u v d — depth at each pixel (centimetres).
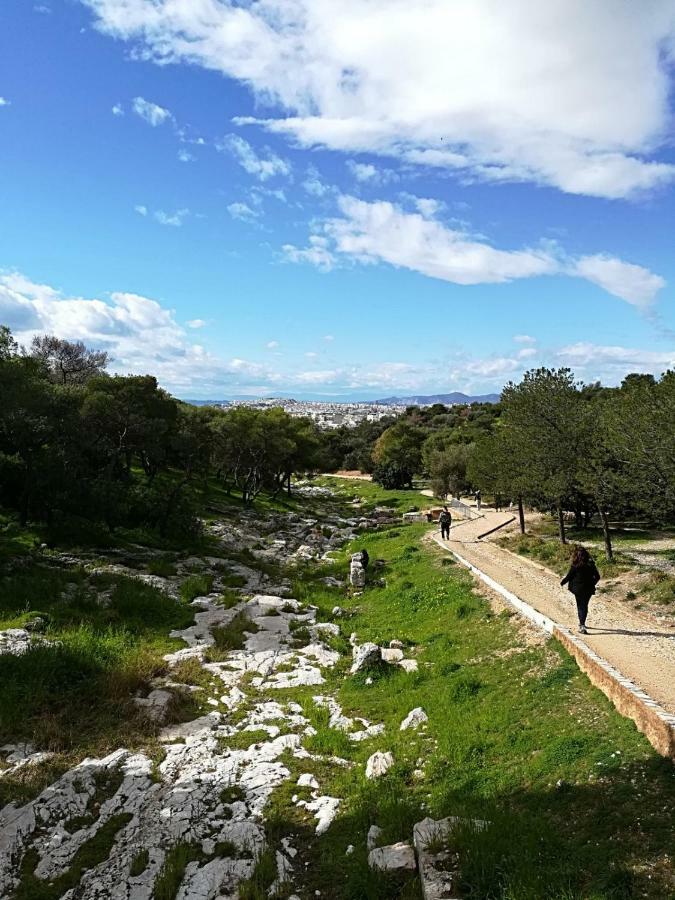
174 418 6569
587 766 1081
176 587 2983
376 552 4350
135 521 4381
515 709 1411
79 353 7850
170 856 997
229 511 6000
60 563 3122
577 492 3762
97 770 1274
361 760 1360
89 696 1620
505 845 894
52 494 3744
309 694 1756
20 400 3547
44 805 1154
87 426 4631
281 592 3088
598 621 1872
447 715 1481
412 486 9956
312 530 5594
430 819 1037
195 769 1300
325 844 1050
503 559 3294
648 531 4416
